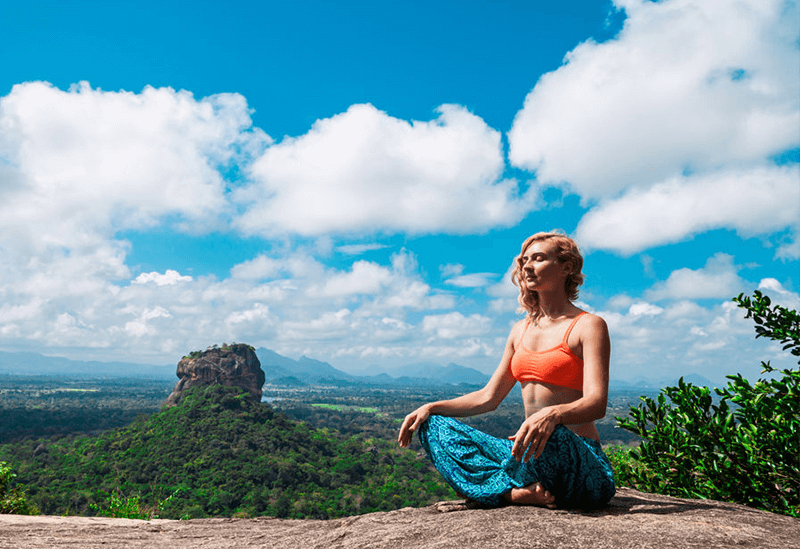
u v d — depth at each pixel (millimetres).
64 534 3320
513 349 3180
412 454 97062
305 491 74875
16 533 3271
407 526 2537
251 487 73375
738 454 3670
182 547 2938
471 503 2971
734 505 3029
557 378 2754
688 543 2027
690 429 3885
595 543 2023
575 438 2496
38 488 70500
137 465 80250
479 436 2850
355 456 93500
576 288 3021
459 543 2107
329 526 3082
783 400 3613
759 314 4195
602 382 2553
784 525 2449
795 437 3457
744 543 2064
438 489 75875
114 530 3533
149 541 3186
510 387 3225
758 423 3691
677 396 4039
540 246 2961
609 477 2600
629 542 2029
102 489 70250
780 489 3637
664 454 4004
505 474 2771
